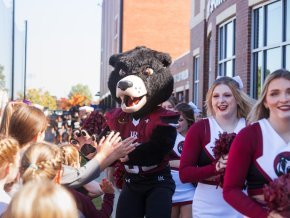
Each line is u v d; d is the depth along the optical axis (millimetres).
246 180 3516
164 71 5160
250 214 3184
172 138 4949
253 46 11055
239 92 4551
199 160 4484
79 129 5273
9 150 3059
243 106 4570
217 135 4438
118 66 5297
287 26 9711
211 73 14789
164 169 5043
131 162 4906
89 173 3883
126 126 5070
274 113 3348
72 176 3787
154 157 4871
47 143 3328
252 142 3324
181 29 37156
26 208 1966
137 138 4957
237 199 3250
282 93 3309
